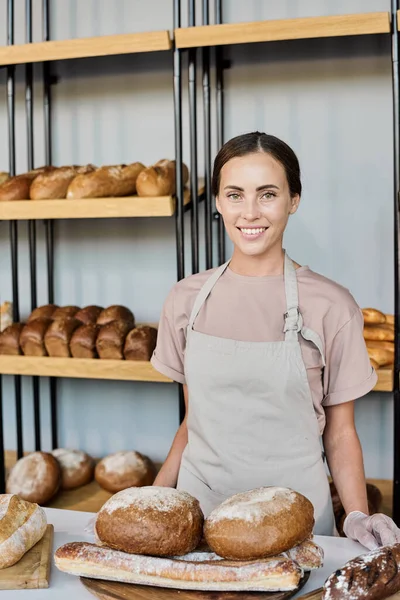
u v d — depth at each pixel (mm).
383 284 2611
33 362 2438
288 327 1438
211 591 940
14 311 2811
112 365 2365
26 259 2928
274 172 1370
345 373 1471
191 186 2373
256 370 1409
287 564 919
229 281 1521
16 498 1116
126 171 2387
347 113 2566
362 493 1445
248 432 1421
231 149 1396
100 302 2879
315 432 1437
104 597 942
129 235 2816
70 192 2328
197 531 995
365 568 927
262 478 1414
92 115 2793
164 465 1623
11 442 2996
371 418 2668
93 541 1137
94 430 2938
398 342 2172
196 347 1465
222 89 2637
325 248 2648
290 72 2592
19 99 2840
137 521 972
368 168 2574
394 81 2062
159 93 2725
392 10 2053
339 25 2041
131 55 2479
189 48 2256
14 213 2369
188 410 1523
